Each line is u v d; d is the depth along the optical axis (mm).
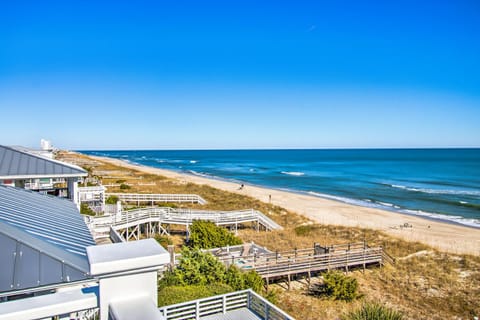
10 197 8281
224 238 20344
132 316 2607
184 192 44656
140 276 2850
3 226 4895
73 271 4465
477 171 88375
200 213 26391
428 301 14891
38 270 4363
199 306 8758
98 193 24516
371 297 15180
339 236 24781
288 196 47938
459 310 14094
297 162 137500
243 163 135500
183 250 13586
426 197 49344
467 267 18719
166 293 9633
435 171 89438
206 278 11781
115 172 70125
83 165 79500
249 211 27062
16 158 16203
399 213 38125
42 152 28828
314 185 63562
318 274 17500
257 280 13211
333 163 127438
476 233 28938
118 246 2947
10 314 2957
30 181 17969
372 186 61719
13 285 4176
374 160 140875
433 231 29297
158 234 24031
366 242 23047
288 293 15367
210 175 82375
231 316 8977
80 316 5500
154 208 25625
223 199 39906
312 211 36938
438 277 17391
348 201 46219
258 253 17844
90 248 2891
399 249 21750
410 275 17672
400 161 131875
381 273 17953
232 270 12820
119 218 21016
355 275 17641
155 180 58438
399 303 14664
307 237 24312
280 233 25484
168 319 8609
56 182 23125
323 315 13430
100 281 2734
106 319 2750
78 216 8219
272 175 83375
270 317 8312
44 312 3082
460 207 42250
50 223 6355
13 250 4551
